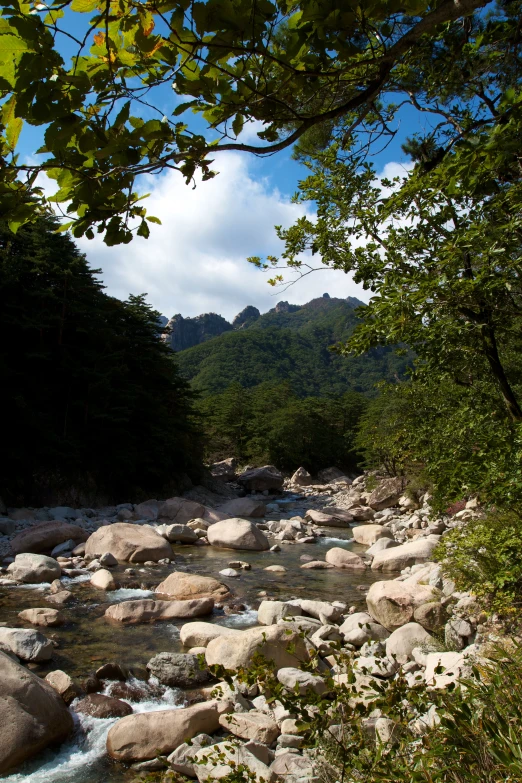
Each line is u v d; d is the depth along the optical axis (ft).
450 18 7.94
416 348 17.63
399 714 10.43
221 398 228.02
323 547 67.36
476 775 8.21
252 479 138.62
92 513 82.33
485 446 16.57
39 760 19.12
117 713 22.00
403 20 12.00
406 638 26.27
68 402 96.53
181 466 119.75
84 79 6.85
